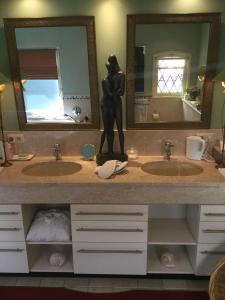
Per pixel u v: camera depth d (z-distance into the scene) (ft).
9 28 7.07
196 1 6.73
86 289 6.99
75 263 6.99
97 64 7.30
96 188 6.28
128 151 7.76
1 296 6.84
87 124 7.76
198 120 7.61
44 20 6.97
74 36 7.07
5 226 6.75
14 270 7.19
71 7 6.89
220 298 4.46
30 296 6.82
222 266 4.97
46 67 7.37
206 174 6.51
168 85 7.36
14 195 6.47
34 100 7.67
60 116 7.77
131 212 6.46
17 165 7.40
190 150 7.50
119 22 6.96
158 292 6.84
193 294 6.76
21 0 6.88
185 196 6.26
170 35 6.98
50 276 7.41
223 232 6.50
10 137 7.91
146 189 6.23
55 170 7.71
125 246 6.75
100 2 6.84
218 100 7.45
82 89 7.50
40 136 7.93
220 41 7.00
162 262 7.25
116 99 6.85
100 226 6.61
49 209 7.64
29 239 6.88
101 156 7.32
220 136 7.68
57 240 6.87
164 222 7.69
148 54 7.13
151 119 7.64
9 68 7.43
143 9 6.84
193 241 6.84
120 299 6.68
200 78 7.27
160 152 7.87
